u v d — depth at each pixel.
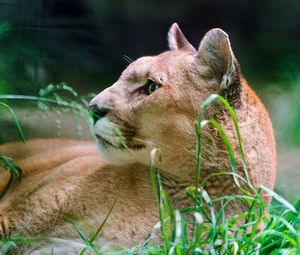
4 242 9.62
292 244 8.69
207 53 9.81
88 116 10.35
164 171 9.89
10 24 15.80
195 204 9.62
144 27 28.33
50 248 9.55
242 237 8.84
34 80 16.50
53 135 13.78
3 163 10.66
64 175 10.38
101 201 9.94
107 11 27.38
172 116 9.67
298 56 29.31
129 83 9.95
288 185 14.70
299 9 31.55
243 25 31.14
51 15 19.97
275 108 22.36
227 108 9.26
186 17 29.80
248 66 28.14
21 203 10.25
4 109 13.59
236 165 9.74
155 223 9.72
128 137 9.77
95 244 9.60
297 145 19.11
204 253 8.66
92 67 23.62
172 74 9.84
